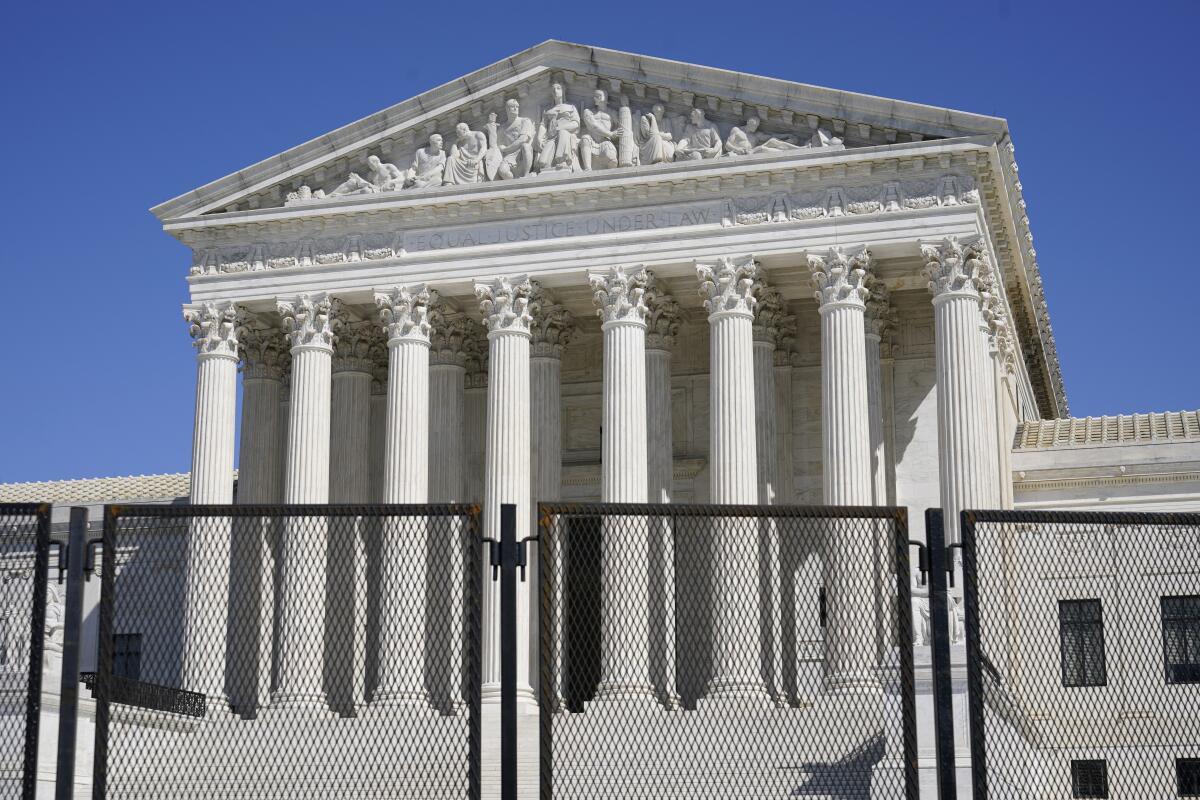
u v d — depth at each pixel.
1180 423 69.44
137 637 50.22
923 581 21.05
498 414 62.72
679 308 67.31
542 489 65.88
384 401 72.62
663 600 31.19
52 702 37.03
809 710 40.03
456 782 33.16
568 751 28.75
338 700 34.84
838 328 59.41
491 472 62.34
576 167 63.69
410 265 64.88
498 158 64.69
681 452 70.12
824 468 59.00
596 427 71.62
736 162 61.12
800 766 33.25
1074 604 30.28
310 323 65.44
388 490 63.28
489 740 49.38
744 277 60.97
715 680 44.69
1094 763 32.16
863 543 26.67
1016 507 68.12
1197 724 29.70
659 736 29.94
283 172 66.69
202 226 67.06
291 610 52.78
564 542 26.33
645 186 62.38
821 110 60.66
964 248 58.88
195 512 20.45
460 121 66.12
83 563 20.56
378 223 65.75
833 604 33.25
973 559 20.89
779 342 67.75
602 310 62.47
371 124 66.12
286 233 66.69
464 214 64.75
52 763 37.03
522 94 65.44
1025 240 68.56
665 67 62.56
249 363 71.56
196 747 33.28
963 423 57.69
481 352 73.06
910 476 65.69
